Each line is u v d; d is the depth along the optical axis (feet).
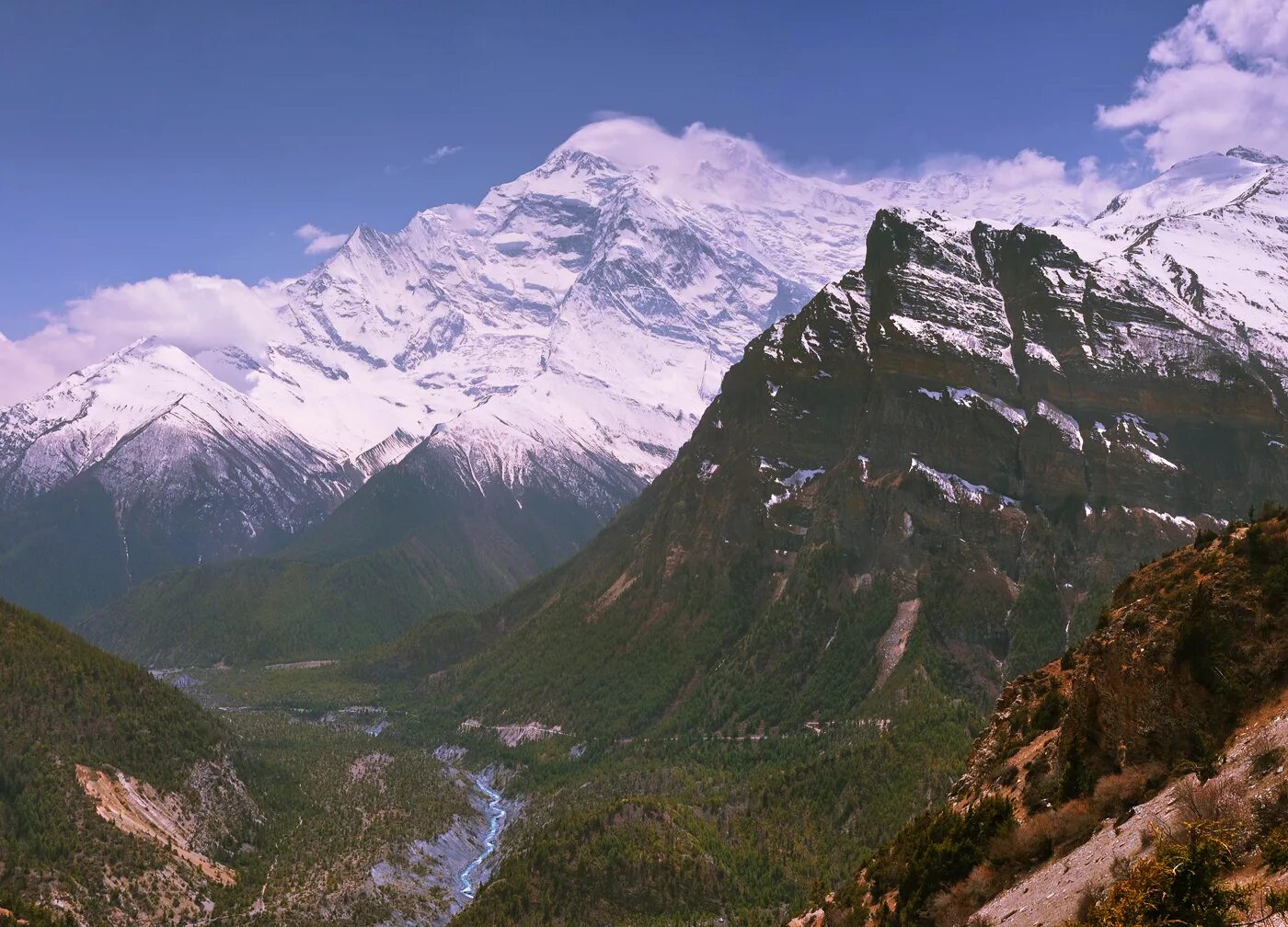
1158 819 212.84
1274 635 237.45
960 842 277.64
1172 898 173.27
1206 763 220.43
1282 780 190.70
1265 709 227.81
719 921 593.42
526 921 602.44
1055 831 252.21
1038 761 290.35
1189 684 241.35
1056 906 212.84
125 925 626.23
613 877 619.26
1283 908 161.17
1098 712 262.47
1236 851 179.11
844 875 603.67
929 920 269.44
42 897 612.70
